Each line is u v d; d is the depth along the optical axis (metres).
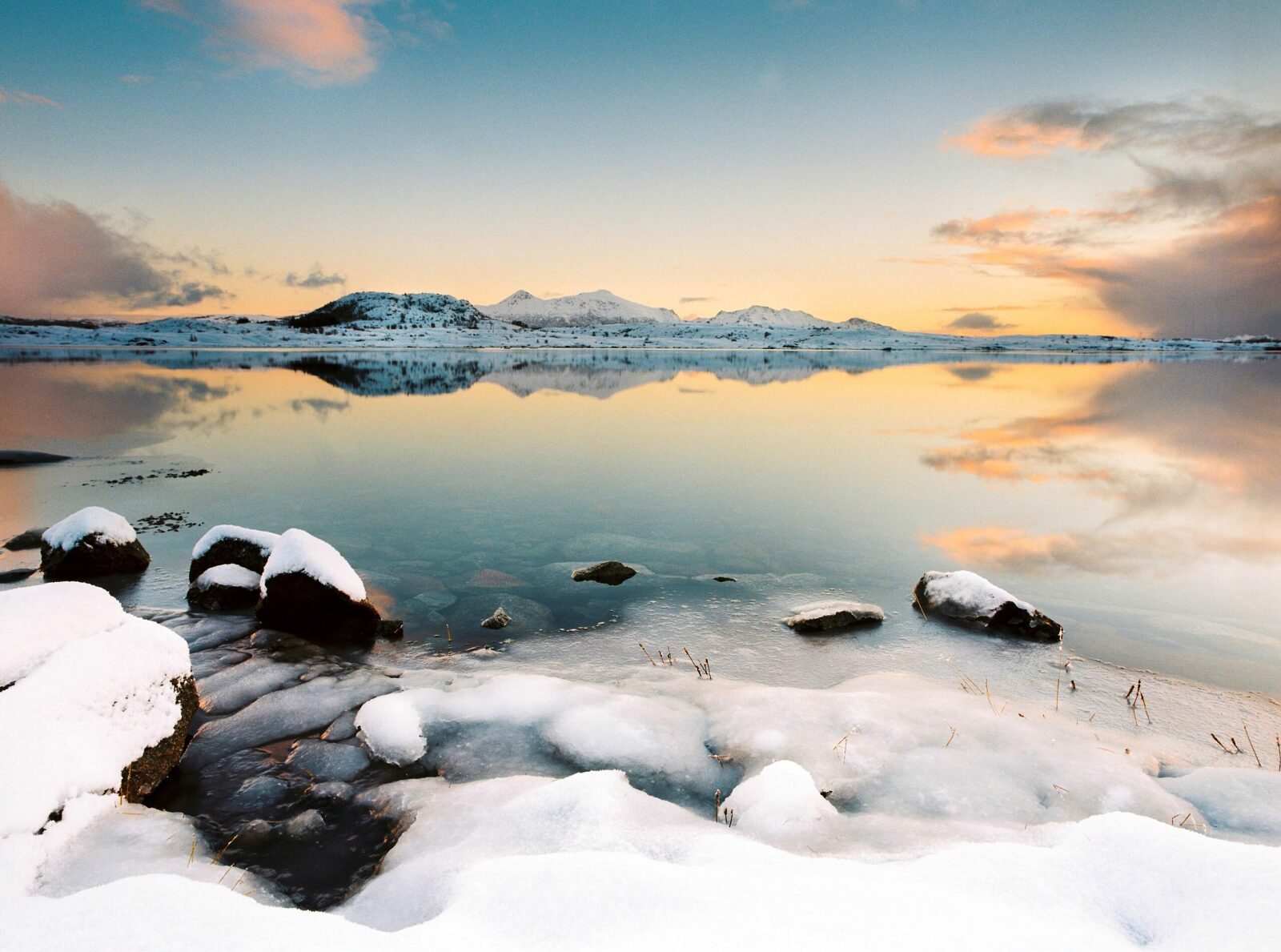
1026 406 32.72
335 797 4.71
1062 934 2.32
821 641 7.53
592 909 2.53
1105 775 4.58
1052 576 9.70
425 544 11.01
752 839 3.77
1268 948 2.23
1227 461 18.11
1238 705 6.14
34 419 26.42
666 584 9.34
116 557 9.56
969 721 5.39
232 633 7.62
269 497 14.20
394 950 2.22
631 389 43.31
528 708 5.79
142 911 2.33
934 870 2.93
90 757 4.25
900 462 18.16
